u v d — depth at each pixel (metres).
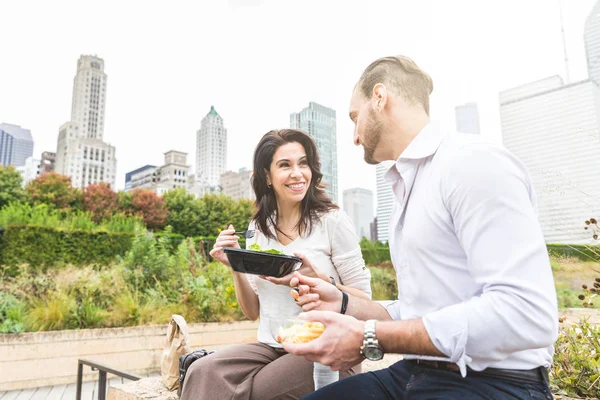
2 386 5.00
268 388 1.54
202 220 23.62
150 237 7.76
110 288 6.68
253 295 2.02
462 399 0.92
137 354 5.87
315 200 1.94
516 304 0.81
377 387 1.18
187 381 1.62
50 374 5.28
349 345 0.94
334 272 1.93
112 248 7.79
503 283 0.83
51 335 5.36
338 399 1.17
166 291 6.96
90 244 7.55
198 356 1.78
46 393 4.91
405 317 1.12
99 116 92.12
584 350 2.04
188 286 6.89
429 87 1.25
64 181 22.16
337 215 1.93
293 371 1.58
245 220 24.55
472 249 0.90
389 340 0.92
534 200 0.99
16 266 6.70
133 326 6.05
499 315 0.82
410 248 1.06
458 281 0.98
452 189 0.95
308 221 1.92
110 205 21.88
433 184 1.01
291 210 2.00
